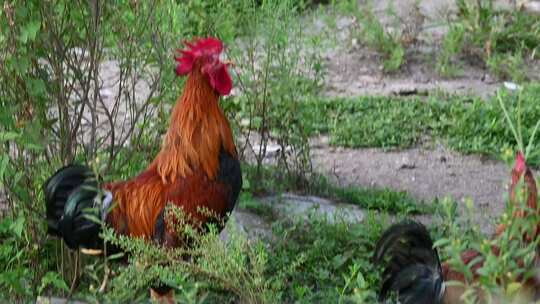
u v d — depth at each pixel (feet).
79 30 41.88
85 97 42.52
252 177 52.54
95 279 39.83
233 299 40.88
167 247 39.11
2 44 39.65
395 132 60.03
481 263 32.48
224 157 40.06
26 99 41.04
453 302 32.99
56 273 40.78
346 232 46.16
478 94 65.77
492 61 68.90
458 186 54.13
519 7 76.43
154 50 47.26
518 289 29.73
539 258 31.53
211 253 34.65
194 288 35.63
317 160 57.26
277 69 52.80
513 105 62.08
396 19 75.00
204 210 38.70
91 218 37.35
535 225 30.66
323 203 51.19
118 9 43.24
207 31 51.01
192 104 39.75
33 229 42.01
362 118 61.82
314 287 42.86
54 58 41.16
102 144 46.09
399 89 66.59
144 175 40.47
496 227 39.68
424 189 53.98
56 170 41.81
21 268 40.42
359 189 53.11
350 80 68.23
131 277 37.09
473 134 59.72
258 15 52.37
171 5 46.65
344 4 71.82
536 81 68.23
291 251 44.83
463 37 71.72
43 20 40.34
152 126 51.52
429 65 70.38
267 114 53.26
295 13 60.70
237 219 47.93
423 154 58.03
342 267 43.78
